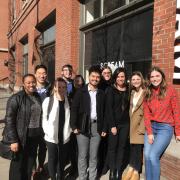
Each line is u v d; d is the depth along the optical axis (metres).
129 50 7.97
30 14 18.17
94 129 5.62
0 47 32.88
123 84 5.78
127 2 8.07
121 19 8.38
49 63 14.95
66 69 6.70
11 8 27.70
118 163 5.96
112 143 5.88
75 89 6.60
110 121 5.68
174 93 4.94
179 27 5.70
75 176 6.35
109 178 6.05
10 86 28.59
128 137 5.93
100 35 9.59
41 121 5.22
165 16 6.14
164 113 4.93
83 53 10.76
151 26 7.09
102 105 5.65
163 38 6.19
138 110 5.65
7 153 4.88
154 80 4.94
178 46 5.71
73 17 10.77
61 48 11.92
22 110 4.93
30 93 5.09
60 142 5.51
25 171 5.18
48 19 14.79
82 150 5.64
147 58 7.19
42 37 16.80
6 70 32.72
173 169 5.70
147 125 5.04
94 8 10.05
